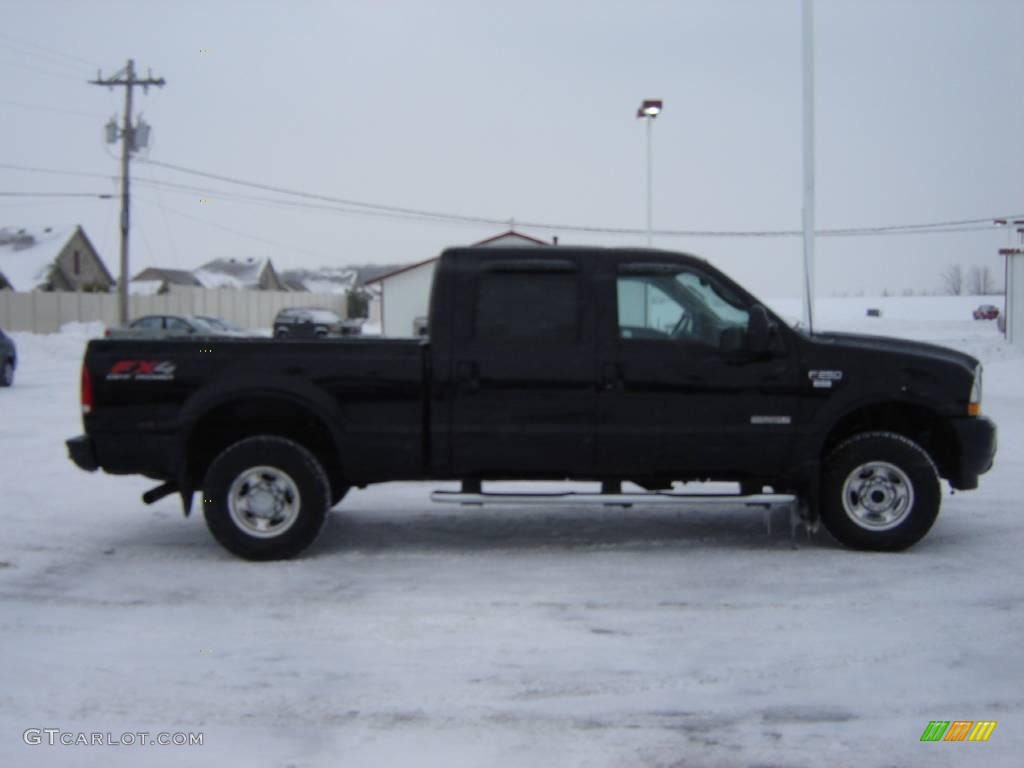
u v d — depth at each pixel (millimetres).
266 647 5344
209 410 6840
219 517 6941
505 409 6848
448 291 6914
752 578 6566
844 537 7078
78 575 6766
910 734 4281
